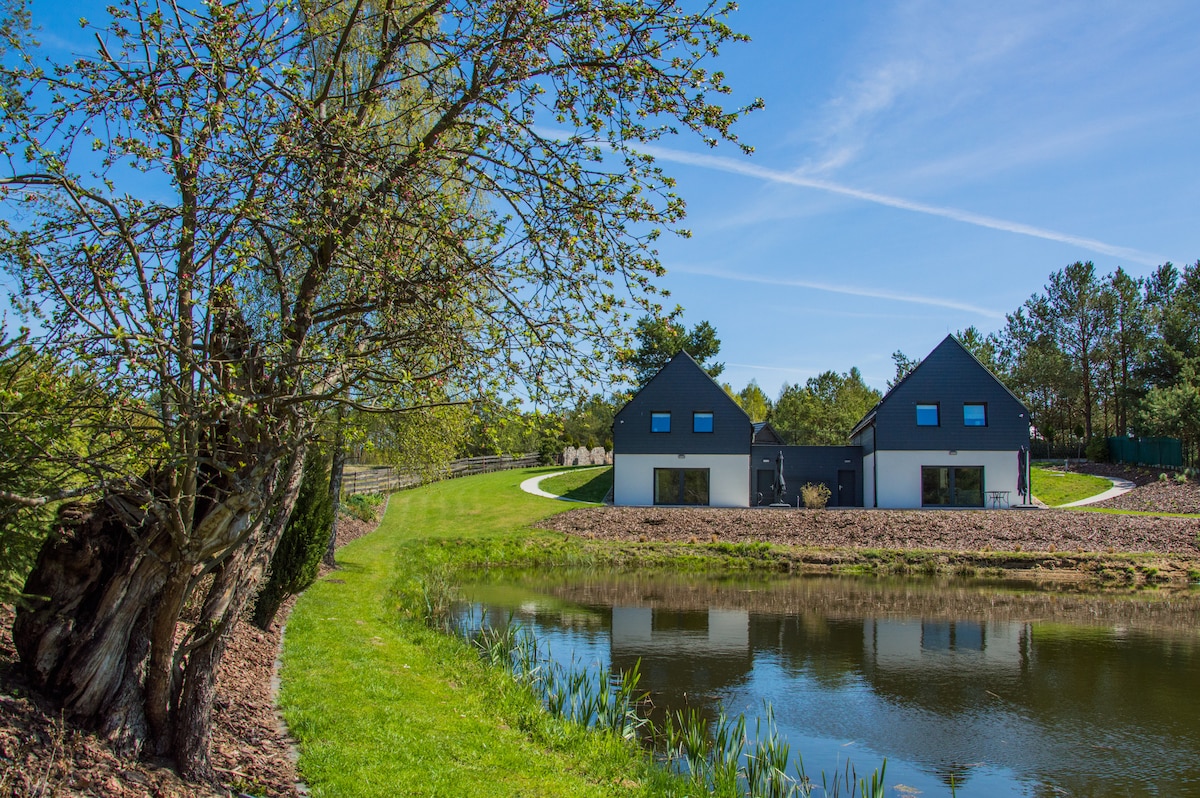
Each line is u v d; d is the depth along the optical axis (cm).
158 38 447
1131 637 1543
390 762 616
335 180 470
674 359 3578
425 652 1095
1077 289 5262
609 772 733
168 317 413
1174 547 2572
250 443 479
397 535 2730
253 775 550
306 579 1052
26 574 531
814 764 897
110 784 440
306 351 496
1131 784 855
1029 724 1035
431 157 512
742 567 2522
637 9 517
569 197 533
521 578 2264
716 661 1326
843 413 5034
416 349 517
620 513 3155
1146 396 4428
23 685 480
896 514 3016
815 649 1423
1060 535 2719
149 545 496
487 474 4762
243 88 452
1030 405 5688
